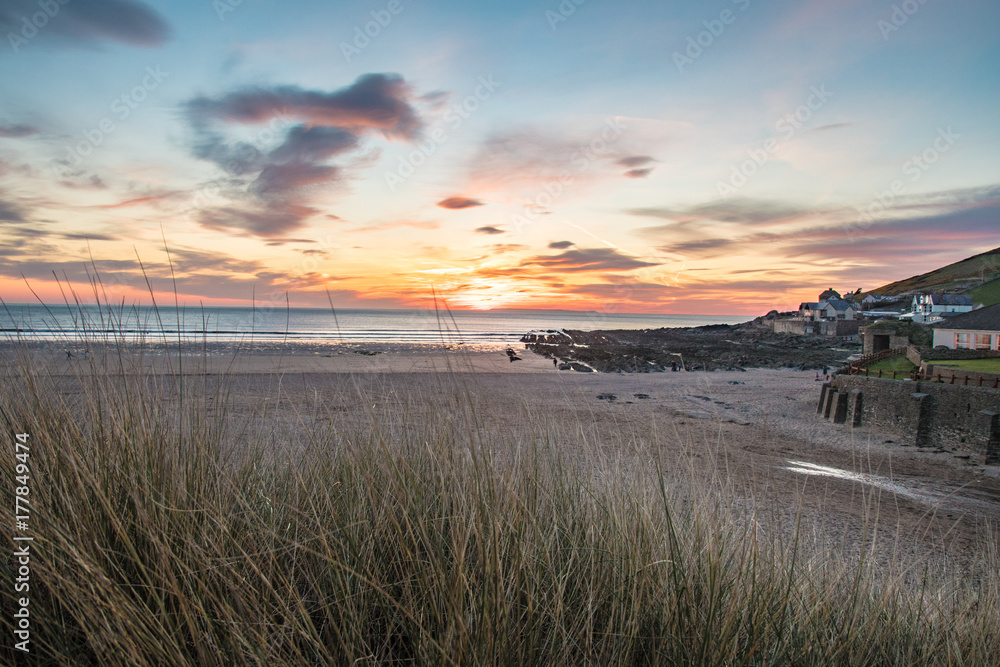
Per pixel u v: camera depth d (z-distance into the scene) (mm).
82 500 1688
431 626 1591
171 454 2018
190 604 1478
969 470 16891
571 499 2451
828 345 79625
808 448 17594
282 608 1555
